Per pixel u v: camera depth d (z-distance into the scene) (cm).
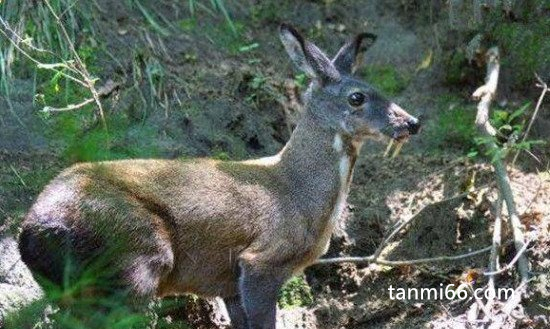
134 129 1272
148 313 1020
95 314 991
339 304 1203
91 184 993
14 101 1258
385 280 1217
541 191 1260
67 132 1203
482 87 1327
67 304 995
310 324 1182
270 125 1352
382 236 1260
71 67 1198
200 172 1059
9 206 1124
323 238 1106
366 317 1185
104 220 984
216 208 1045
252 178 1079
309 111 1124
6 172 1162
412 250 1240
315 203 1095
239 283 1064
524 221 1205
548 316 1103
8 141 1207
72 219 974
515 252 1175
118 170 1024
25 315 1017
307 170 1103
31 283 1065
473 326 1095
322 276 1232
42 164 1183
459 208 1251
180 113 1314
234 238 1057
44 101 1257
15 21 1320
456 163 1312
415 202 1279
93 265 981
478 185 1274
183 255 1047
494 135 1262
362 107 1117
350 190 1307
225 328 1152
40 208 977
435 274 1206
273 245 1068
